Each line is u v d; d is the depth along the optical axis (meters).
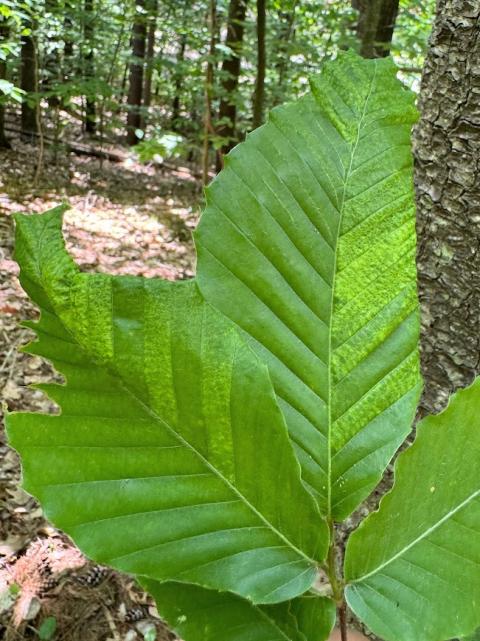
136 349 0.12
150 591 0.14
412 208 0.15
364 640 0.27
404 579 0.13
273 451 0.12
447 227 0.34
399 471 0.13
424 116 0.35
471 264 0.34
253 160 0.15
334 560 0.13
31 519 0.60
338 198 0.15
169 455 0.12
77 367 0.12
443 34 0.33
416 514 0.13
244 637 0.13
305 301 0.14
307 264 0.14
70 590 0.53
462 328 0.35
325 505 0.14
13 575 0.53
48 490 0.11
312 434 0.14
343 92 0.15
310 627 0.13
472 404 0.13
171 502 0.12
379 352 0.14
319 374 0.14
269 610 0.14
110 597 0.53
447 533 0.13
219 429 0.12
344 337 0.14
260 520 0.12
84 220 1.41
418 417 0.37
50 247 0.12
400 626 0.12
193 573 0.12
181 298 0.12
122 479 0.12
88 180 1.82
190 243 1.42
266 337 0.14
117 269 1.16
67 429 0.12
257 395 0.12
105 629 0.51
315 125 0.15
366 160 0.15
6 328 0.90
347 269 0.15
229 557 0.12
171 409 0.12
